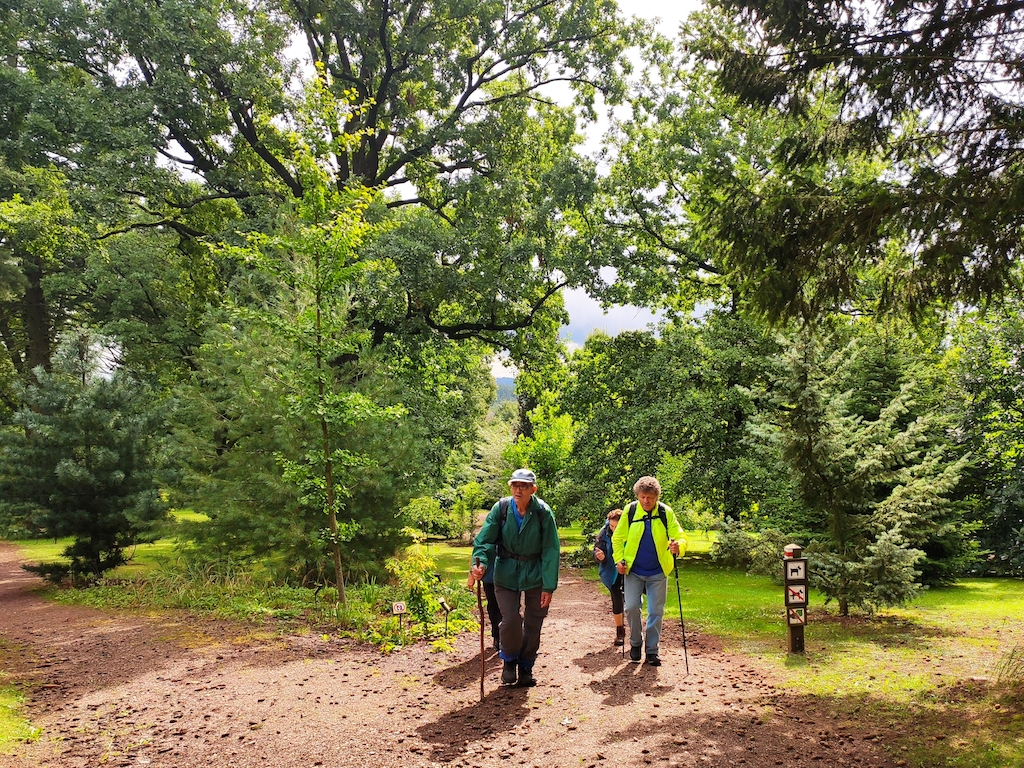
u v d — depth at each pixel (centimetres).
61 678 573
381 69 2009
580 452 1967
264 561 1027
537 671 604
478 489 2342
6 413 2597
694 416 1719
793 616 650
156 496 1155
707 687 538
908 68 520
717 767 374
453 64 1978
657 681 559
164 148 1667
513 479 552
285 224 1040
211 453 1138
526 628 558
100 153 1553
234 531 1073
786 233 550
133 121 1588
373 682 562
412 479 1146
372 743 421
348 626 782
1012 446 1416
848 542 845
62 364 1228
